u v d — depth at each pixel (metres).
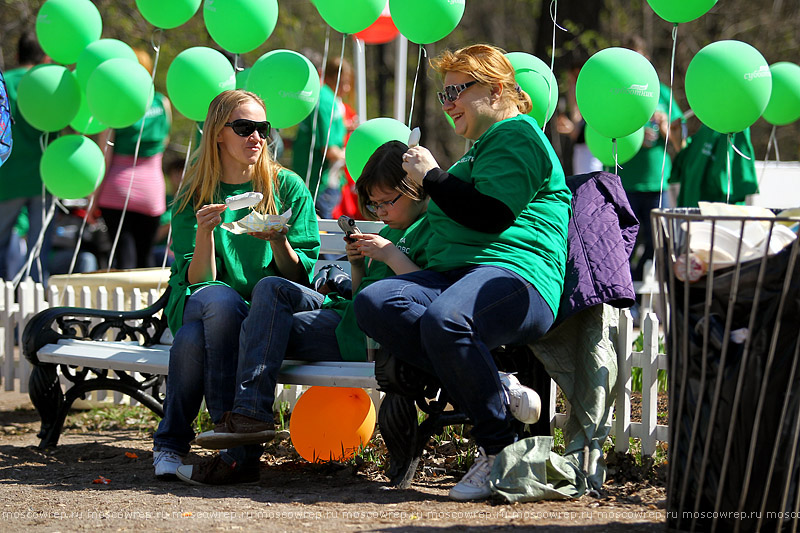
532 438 10.80
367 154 15.35
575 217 12.07
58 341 14.62
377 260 12.35
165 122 23.14
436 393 11.58
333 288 12.82
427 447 13.47
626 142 17.05
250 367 11.48
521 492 10.60
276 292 11.78
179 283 12.88
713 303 8.73
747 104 14.60
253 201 12.38
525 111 12.10
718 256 8.65
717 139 21.12
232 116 12.80
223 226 12.36
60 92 17.56
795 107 17.47
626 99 14.12
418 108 49.62
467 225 10.89
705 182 21.36
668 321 9.20
